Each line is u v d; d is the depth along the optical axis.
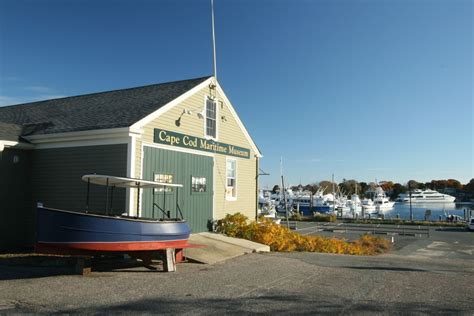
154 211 13.90
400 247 25.36
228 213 18.53
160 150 14.31
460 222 49.44
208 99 17.28
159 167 14.21
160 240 10.09
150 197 13.77
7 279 8.95
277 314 6.52
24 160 14.79
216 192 17.67
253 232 16.77
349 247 19.41
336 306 7.06
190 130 16.00
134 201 13.03
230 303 7.16
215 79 17.59
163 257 10.26
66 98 20.00
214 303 7.15
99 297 7.42
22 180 14.66
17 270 10.02
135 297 7.48
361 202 93.12
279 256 13.54
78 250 8.97
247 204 20.28
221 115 18.27
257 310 6.73
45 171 14.59
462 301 7.56
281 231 17.77
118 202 13.04
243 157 20.02
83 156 13.84
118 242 9.23
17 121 17.48
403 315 6.55
